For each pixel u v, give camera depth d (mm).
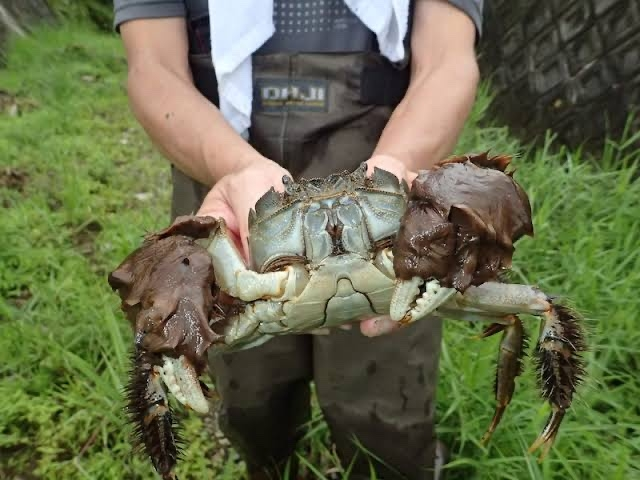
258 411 782
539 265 1131
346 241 518
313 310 532
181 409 1025
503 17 1741
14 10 2844
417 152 596
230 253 522
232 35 635
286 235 528
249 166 577
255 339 572
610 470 783
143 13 670
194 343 442
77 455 954
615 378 934
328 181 535
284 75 675
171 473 490
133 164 1859
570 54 1509
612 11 1395
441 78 628
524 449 811
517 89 1682
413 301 473
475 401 909
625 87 1364
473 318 565
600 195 1231
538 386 519
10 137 1862
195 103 631
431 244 453
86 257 1386
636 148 1330
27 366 1066
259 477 889
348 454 788
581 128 1477
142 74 656
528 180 1303
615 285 1023
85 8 3434
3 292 1247
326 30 667
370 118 686
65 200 1545
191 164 632
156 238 491
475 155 490
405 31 635
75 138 1966
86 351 1093
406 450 755
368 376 709
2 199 1561
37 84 2350
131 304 462
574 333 514
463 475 893
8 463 946
